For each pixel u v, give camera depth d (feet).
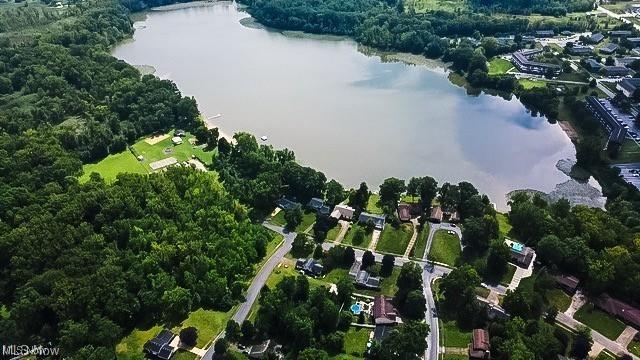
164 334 652.48
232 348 643.86
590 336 645.10
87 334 626.64
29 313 650.43
